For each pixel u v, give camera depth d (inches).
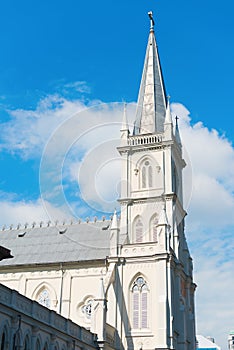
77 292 2497.5
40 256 2659.9
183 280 2677.2
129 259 2432.3
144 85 3041.3
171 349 2214.6
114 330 2330.2
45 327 1692.9
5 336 1449.3
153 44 3203.7
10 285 2603.3
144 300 2363.4
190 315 2659.9
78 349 1953.7
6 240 2869.1
